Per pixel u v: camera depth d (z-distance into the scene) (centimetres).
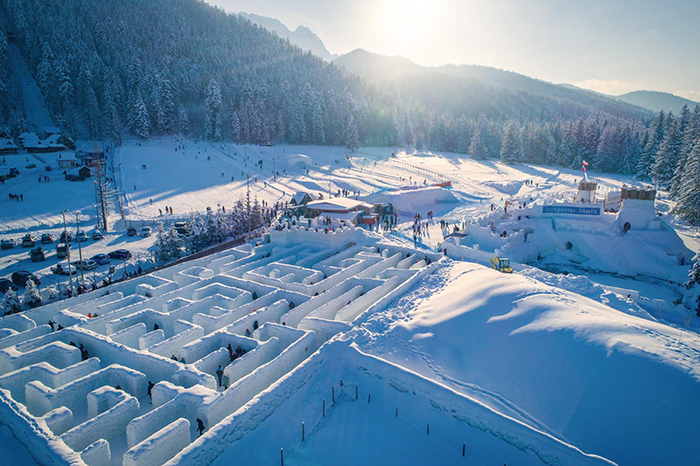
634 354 1719
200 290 2816
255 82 13600
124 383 1789
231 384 1797
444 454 1530
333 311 2541
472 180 9444
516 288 2384
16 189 6281
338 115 13338
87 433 1438
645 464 1430
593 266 4231
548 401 1717
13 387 1752
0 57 11319
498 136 14188
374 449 1530
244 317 2334
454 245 4038
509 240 4219
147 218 5462
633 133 10531
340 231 3944
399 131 16988
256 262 3438
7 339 2122
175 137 11344
